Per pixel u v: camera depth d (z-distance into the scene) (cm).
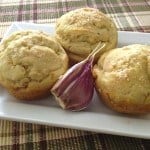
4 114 18
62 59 21
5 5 34
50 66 20
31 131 18
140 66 19
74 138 18
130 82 18
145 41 26
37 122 18
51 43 21
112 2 34
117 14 32
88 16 24
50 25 27
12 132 18
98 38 23
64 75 19
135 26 30
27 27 26
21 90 19
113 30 24
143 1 34
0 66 20
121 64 19
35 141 18
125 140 18
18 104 19
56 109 19
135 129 17
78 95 19
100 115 18
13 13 32
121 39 26
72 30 23
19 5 34
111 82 19
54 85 19
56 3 34
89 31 23
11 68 19
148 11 32
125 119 18
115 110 19
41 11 33
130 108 18
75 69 19
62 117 18
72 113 18
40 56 20
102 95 19
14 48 20
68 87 19
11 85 19
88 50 22
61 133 18
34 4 34
